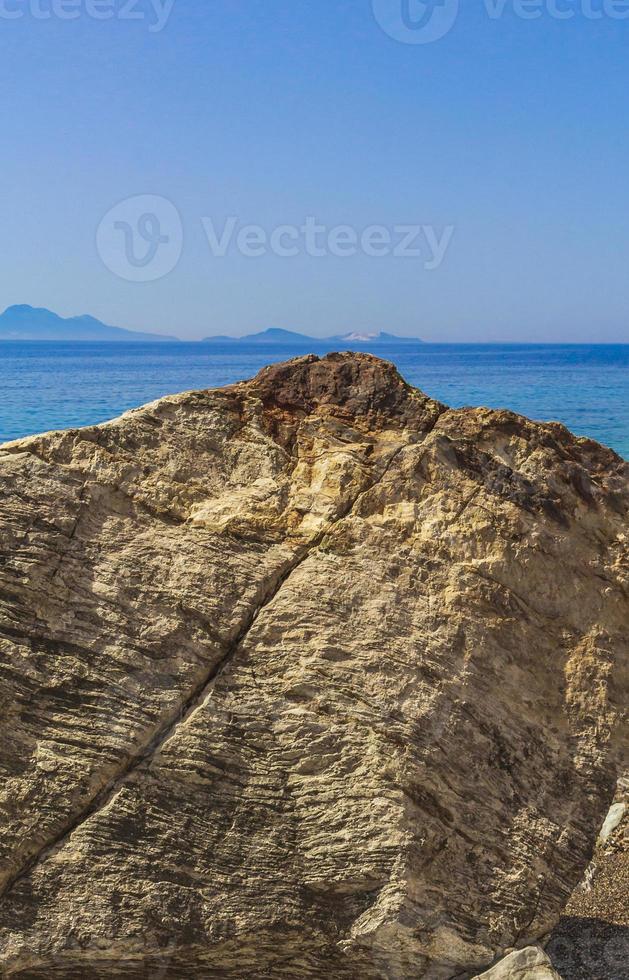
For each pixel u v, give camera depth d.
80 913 6.08
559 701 7.04
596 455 7.78
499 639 6.99
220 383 79.12
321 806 6.41
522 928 6.46
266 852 6.33
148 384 77.06
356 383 7.88
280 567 7.02
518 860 6.59
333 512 7.18
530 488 7.34
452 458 7.41
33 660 6.52
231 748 6.50
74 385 74.94
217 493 7.23
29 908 6.08
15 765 6.32
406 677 6.72
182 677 6.65
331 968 6.36
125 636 6.68
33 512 6.82
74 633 6.63
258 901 6.23
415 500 7.29
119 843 6.24
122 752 6.41
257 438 7.48
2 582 6.61
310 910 6.27
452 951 6.30
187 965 6.26
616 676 7.12
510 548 7.14
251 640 6.78
